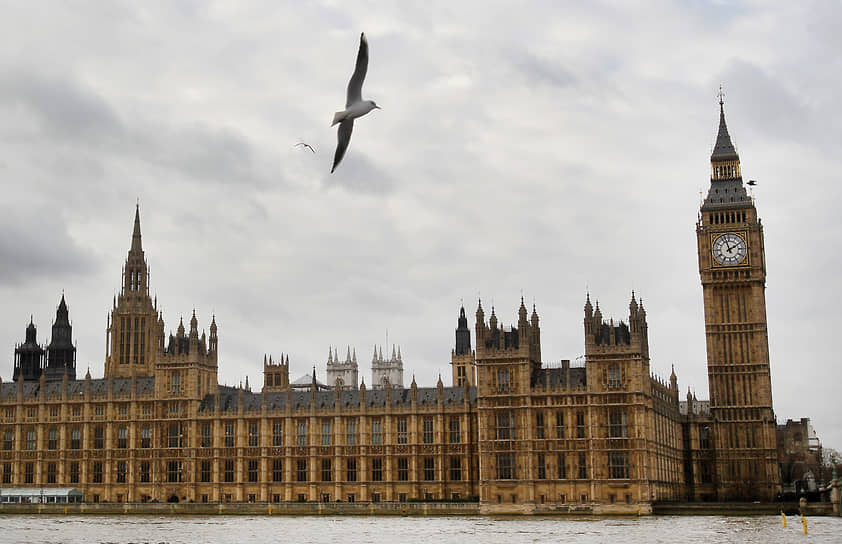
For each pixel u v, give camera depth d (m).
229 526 169.88
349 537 142.50
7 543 136.50
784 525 154.38
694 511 198.25
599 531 149.50
